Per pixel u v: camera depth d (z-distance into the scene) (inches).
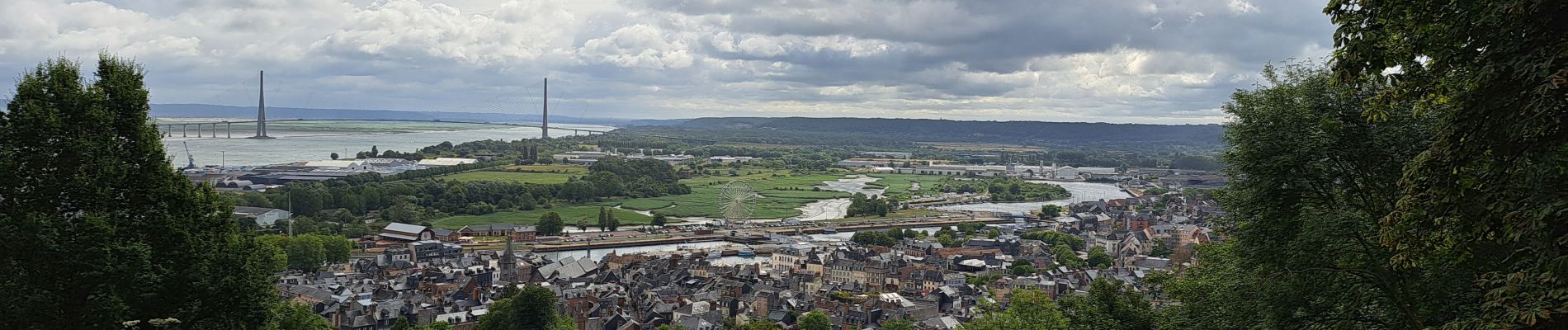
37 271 4008.4
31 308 3887.8
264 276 4707.2
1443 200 2399.1
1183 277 5408.5
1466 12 2309.3
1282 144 4097.0
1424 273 3631.9
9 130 4190.5
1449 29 2354.8
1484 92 2278.5
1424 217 2470.5
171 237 4370.1
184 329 4215.1
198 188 4677.7
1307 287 4001.0
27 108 4197.8
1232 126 4419.3
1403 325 3774.6
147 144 4493.1
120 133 4498.0
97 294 3971.5
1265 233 4227.4
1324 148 3954.2
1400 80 2591.0
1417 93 2576.3
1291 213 4109.3
